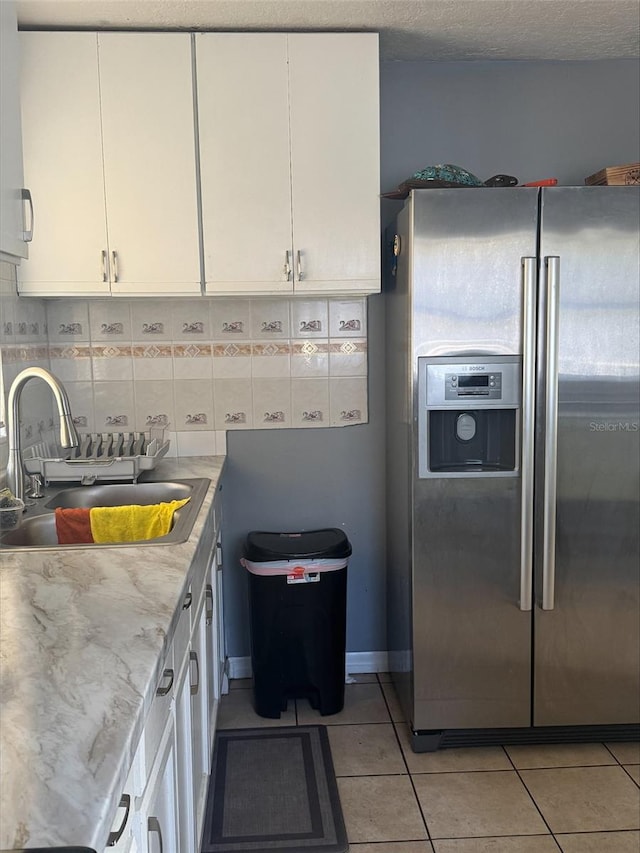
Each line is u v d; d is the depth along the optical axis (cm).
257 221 267
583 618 264
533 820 231
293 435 316
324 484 319
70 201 261
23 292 261
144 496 259
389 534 312
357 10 251
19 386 205
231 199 266
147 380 307
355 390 314
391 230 291
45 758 91
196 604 194
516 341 252
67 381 304
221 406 311
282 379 312
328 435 317
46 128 258
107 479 260
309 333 310
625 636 266
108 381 306
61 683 111
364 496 320
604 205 248
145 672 114
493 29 269
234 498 317
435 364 253
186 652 171
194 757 187
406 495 268
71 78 257
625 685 268
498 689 266
